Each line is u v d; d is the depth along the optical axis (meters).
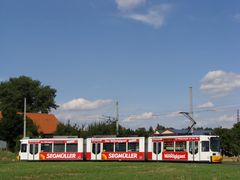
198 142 56.50
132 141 61.81
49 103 136.00
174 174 34.16
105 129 96.38
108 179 29.83
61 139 66.56
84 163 56.09
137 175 33.34
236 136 77.06
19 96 130.50
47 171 39.09
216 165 49.03
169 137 59.06
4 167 47.09
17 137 96.62
